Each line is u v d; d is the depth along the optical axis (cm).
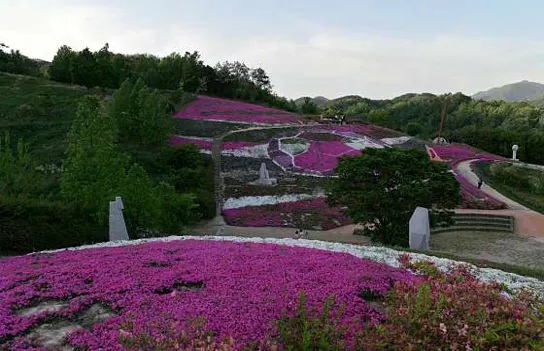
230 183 4091
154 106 4700
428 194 2467
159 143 4769
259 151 5100
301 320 811
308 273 1158
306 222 3256
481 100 16500
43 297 1005
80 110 2428
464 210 3662
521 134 7500
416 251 1703
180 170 3934
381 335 796
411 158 2653
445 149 6228
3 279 1126
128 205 2194
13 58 8500
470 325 834
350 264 1262
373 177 2648
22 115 5491
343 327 779
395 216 2506
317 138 5741
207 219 3312
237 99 10138
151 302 954
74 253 1448
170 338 775
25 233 1866
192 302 948
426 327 816
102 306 966
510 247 2889
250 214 3384
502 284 1208
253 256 1331
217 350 706
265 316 869
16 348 781
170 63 9550
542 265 2523
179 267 1206
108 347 767
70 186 2241
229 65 11069
